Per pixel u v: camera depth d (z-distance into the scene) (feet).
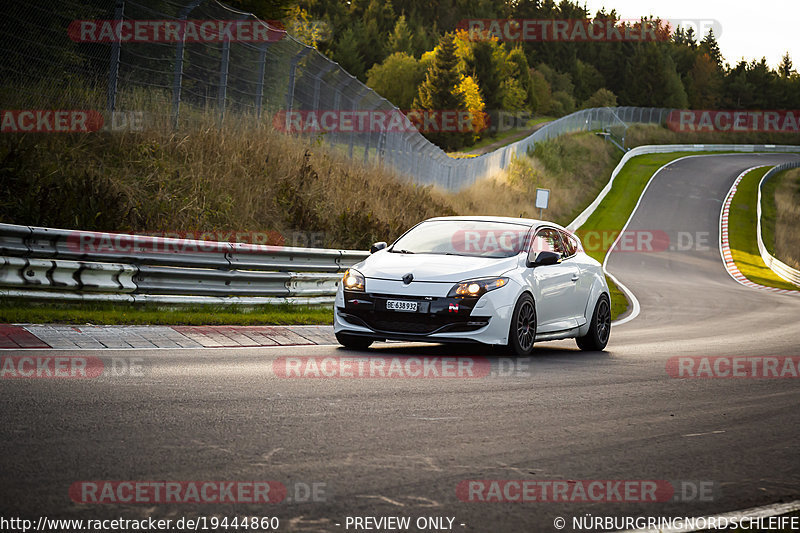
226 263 85.05
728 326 119.96
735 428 40.19
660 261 303.27
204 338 65.10
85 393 38.96
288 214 132.16
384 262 66.44
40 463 26.89
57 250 71.36
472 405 42.39
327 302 98.78
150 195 110.11
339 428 34.96
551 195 387.55
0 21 103.09
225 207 121.19
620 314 140.15
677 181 522.88
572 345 85.20
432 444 33.04
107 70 117.08
